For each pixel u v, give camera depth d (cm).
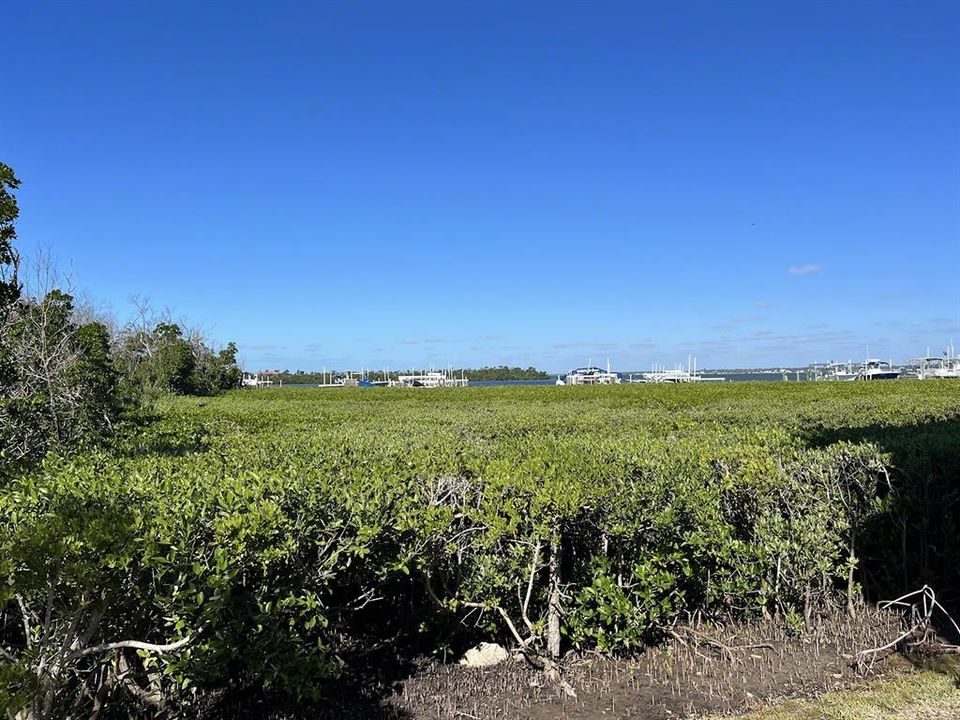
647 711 412
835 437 834
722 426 1170
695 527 514
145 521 331
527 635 498
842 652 489
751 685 441
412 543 432
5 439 848
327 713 409
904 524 573
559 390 4625
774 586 545
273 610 360
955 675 442
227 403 3158
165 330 4753
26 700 246
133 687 387
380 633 500
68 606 322
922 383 3888
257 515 354
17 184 982
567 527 482
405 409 2203
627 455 605
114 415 1200
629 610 459
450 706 418
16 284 1027
